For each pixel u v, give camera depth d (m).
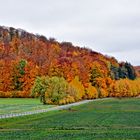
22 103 152.25
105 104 153.00
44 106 132.75
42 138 50.53
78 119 84.88
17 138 50.41
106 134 55.69
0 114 89.50
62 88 146.62
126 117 89.94
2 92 191.00
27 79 194.75
